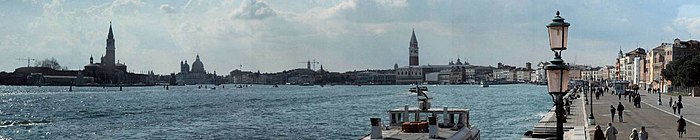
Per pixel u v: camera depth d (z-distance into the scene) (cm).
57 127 9131
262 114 12388
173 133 8219
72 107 15612
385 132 3953
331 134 7956
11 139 7488
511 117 10975
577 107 10631
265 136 7769
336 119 10781
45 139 7481
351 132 8212
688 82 17162
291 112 13112
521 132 7950
